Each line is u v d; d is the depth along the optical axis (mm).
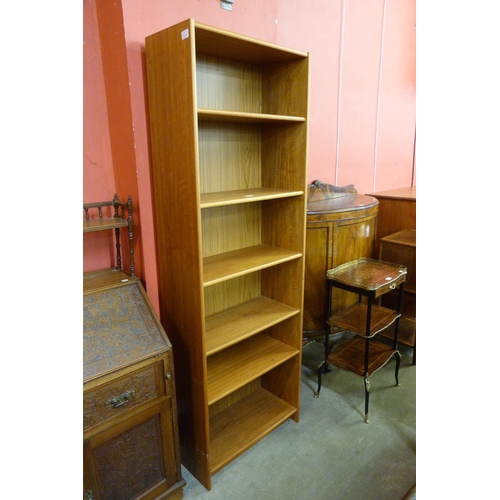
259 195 1642
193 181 1354
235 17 1790
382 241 2703
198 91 1632
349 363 2145
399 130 3455
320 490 1654
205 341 1537
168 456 1516
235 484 1691
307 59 1638
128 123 1505
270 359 1923
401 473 1737
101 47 1552
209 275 1559
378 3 2848
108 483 1348
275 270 2033
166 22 1520
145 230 1621
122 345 1357
